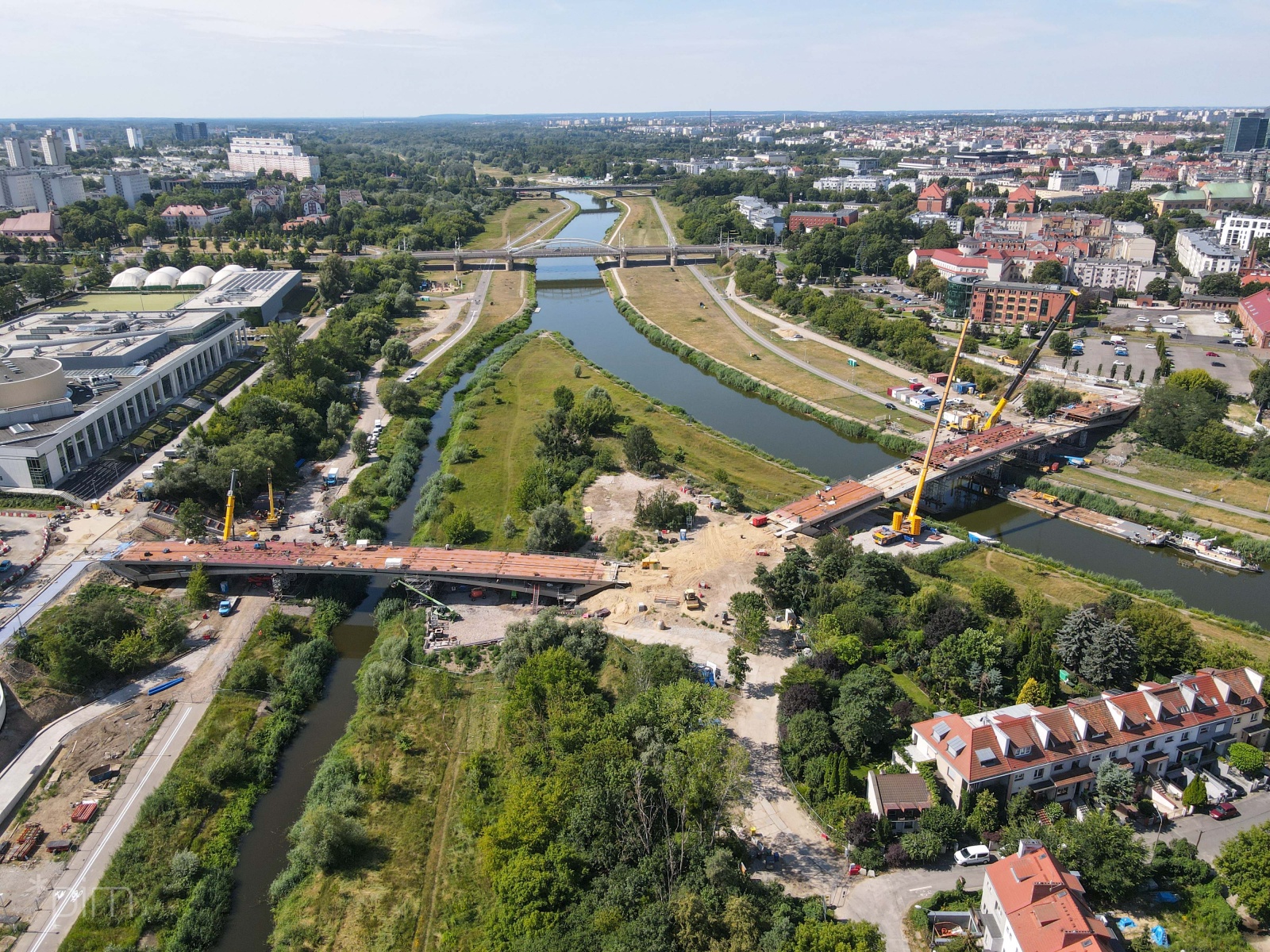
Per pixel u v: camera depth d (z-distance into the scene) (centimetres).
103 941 15112
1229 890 15238
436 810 17950
